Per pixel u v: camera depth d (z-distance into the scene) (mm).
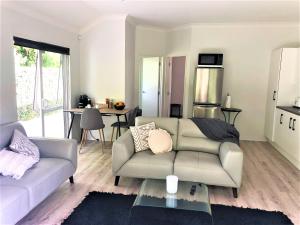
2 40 3025
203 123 3414
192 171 2812
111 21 4883
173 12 4512
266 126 5461
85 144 4949
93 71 5145
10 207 1926
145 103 6098
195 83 5262
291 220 2436
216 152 3242
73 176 3355
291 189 3115
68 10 4027
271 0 3705
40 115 4043
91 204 2650
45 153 2930
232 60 5516
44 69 4109
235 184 2773
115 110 4688
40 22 3785
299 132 3805
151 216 2418
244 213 2535
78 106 5055
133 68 5742
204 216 2445
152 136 3229
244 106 5625
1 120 3070
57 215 2434
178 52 5887
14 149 2572
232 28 5406
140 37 5840
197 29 5508
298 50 4668
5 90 3113
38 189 2262
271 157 4398
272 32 5297
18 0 3150
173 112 6977
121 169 2971
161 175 2883
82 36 5090
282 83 4793
